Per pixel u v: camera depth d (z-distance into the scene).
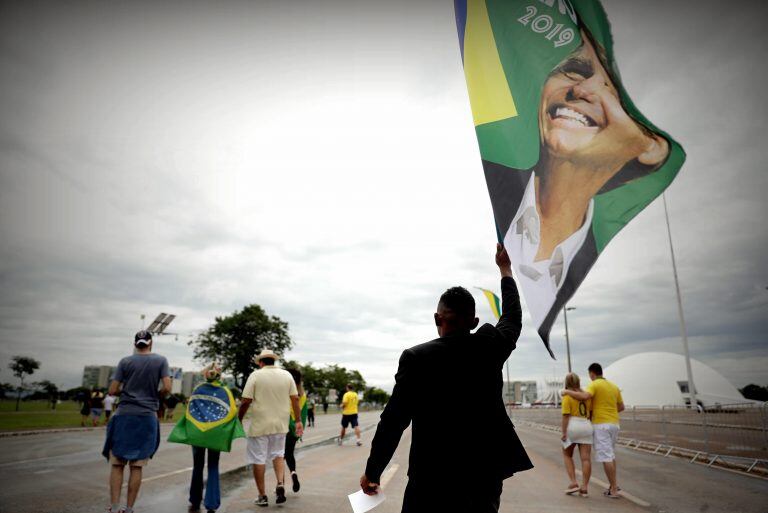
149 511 5.62
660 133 2.92
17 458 10.28
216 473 5.65
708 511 5.97
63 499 6.16
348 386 15.35
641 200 2.86
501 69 3.20
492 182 2.96
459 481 1.99
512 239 2.83
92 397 21.30
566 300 2.73
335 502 6.25
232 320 67.06
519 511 5.95
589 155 2.98
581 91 3.07
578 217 2.88
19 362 51.41
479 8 3.31
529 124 3.07
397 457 11.41
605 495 7.00
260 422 6.02
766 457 9.47
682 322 29.30
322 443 15.60
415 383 2.12
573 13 3.16
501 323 2.51
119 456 5.15
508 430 2.19
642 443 14.23
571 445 7.23
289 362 71.31
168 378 5.56
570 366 37.94
